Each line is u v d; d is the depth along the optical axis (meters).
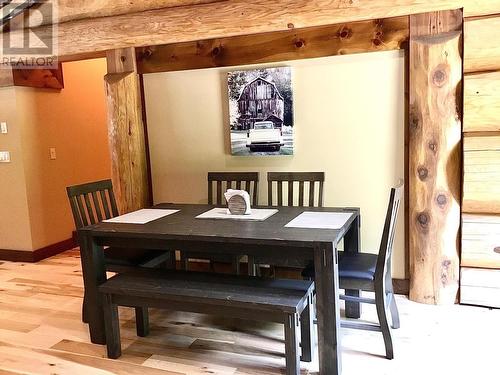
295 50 3.33
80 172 5.16
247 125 3.51
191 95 3.67
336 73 3.27
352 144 3.31
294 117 3.42
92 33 3.79
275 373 2.36
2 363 2.57
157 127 3.82
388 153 3.23
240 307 2.22
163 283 2.47
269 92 3.41
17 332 2.96
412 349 2.53
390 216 2.29
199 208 3.21
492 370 2.30
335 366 2.24
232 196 2.88
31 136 4.54
